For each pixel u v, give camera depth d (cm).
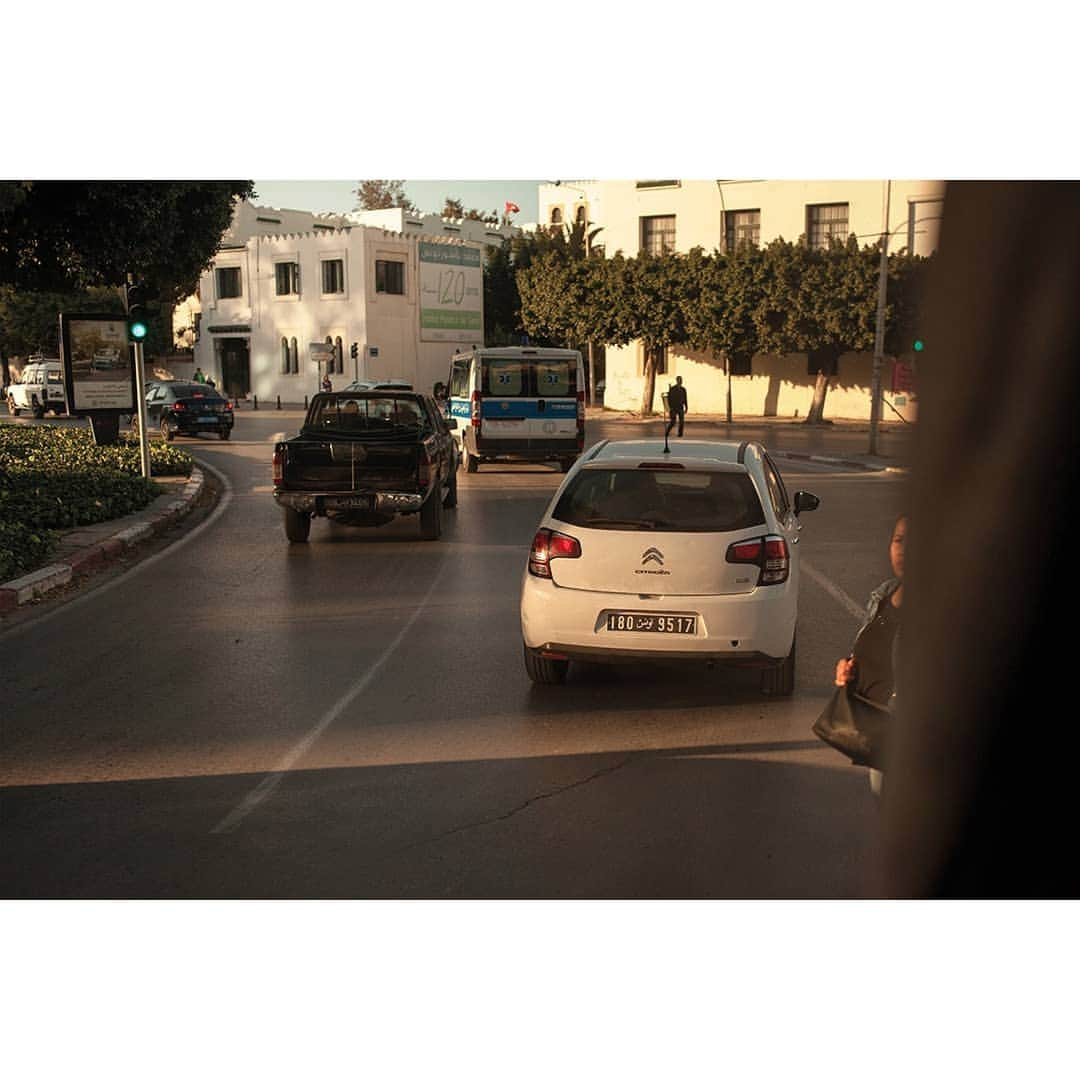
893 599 317
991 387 108
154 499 1750
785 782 533
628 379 4997
